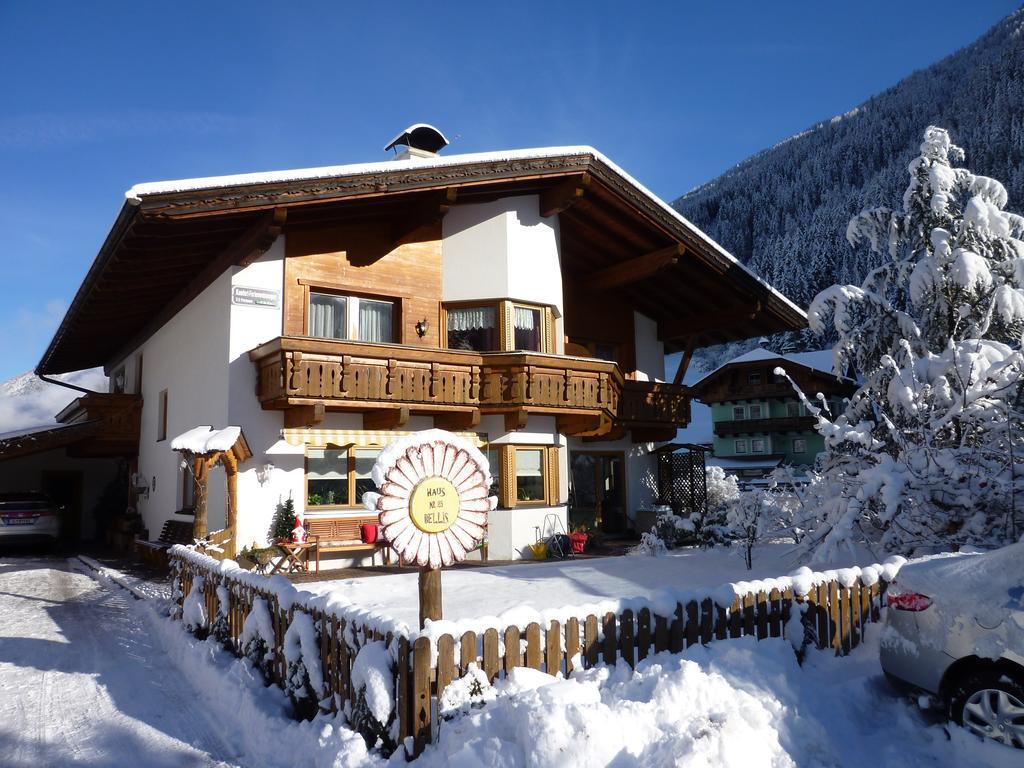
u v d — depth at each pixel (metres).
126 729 5.49
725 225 137.75
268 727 5.15
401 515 4.88
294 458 12.87
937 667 4.77
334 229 13.62
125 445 19.53
